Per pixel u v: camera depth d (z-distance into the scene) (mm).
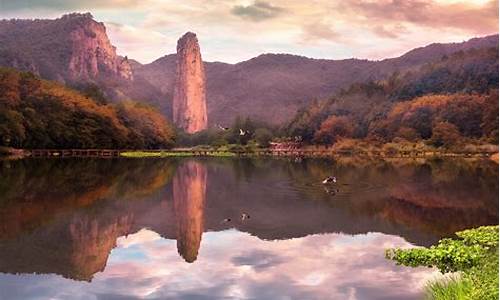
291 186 43125
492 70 163250
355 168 67188
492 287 11664
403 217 27422
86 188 39719
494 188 41031
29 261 18141
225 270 17234
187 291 15070
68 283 15773
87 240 21516
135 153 112250
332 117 166625
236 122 161125
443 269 16531
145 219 26734
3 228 23719
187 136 189125
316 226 25000
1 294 14766
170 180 48312
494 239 18703
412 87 177500
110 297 14578
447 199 34500
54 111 103000
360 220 26609
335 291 14969
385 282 15602
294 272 16906
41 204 31047
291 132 171000
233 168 66875
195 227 24703
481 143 123062
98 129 109250
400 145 130125
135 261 18344
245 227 24781
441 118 141125
